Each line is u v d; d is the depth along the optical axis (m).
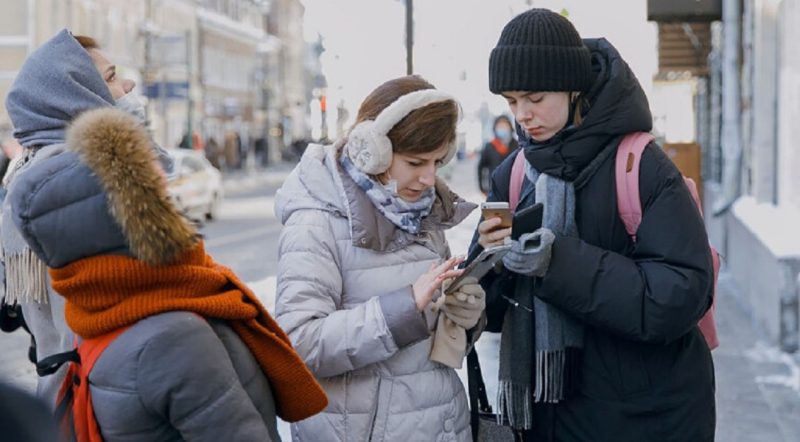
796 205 10.14
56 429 1.81
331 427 3.09
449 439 3.18
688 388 3.23
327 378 3.09
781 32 10.93
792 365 7.97
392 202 3.09
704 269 3.10
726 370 7.89
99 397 2.37
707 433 3.28
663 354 3.22
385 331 2.96
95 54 3.60
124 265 2.34
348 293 3.12
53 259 2.36
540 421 3.37
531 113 3.21
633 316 3.06
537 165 3.23
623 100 3.15
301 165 3.16
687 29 18.11
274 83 90.56
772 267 8.66
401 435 3.09
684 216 3.12
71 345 3.23
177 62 48.47
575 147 3.17
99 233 2.32
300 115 103.62
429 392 3.13
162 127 47.69
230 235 20.98
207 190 24.25
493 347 8.45
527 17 3.17
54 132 3.31
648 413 3.22
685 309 3.06
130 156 2.31
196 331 2.36
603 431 3.24
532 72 3.15
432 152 3.05
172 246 2.33
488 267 3.05
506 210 3.09
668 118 23.08
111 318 2.34
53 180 2.34
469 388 3.41
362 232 3.06
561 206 3.20
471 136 52.50
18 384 1.86
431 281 2.98
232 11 81.62
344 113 8.01
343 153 3.12
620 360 3.22
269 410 2.62
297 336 2.99
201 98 68.81
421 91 3.02
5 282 3.36
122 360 2.34
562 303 3.11
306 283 3.04
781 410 6.79
